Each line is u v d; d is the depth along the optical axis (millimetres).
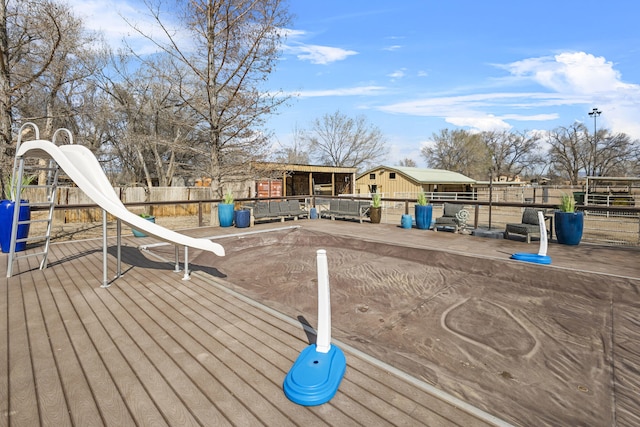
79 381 1846
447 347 2877
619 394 2152
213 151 9461
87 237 8406
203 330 2553
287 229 8523
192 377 1893
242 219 8680
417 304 3938
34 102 13352
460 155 44438
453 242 6523
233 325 2654
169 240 3404
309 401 1635
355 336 2604
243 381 1855
